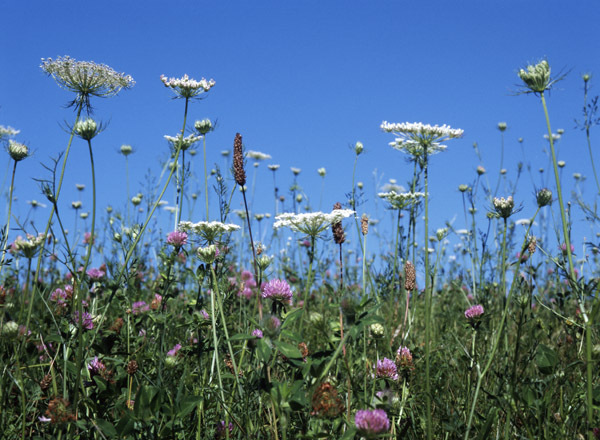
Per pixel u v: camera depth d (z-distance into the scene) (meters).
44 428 0.76
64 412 0.69
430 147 0.83
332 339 0.69
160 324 0.92
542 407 0.76
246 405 0.74
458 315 1.26
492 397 0.76
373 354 0.93
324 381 0.68
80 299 0.71
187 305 0.91
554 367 0.77
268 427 0.75
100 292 1.02
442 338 1.08
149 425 0.69
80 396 0.75
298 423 0.72
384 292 1.08
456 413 0.81
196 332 0.96
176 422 0.72
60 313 0.87
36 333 0.87
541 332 0.99
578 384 0.85
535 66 0.72
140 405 0.66
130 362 0.76
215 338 0.76
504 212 0.84
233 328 0.93
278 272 1.59
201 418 0.76
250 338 0.66
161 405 0.68
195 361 0.94
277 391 0.64
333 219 0.77
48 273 1.29
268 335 0.66
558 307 1.00
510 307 1.11
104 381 0.75
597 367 0.85
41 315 0.89
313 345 1.00
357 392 0.71
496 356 0.95
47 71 0.80
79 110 0.79
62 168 0.75
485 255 1.21
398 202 1.12
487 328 0.98
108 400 0.76
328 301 1.28
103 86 0.83
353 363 0.80
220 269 0.89
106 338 0.80
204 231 0.83
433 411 0.85
